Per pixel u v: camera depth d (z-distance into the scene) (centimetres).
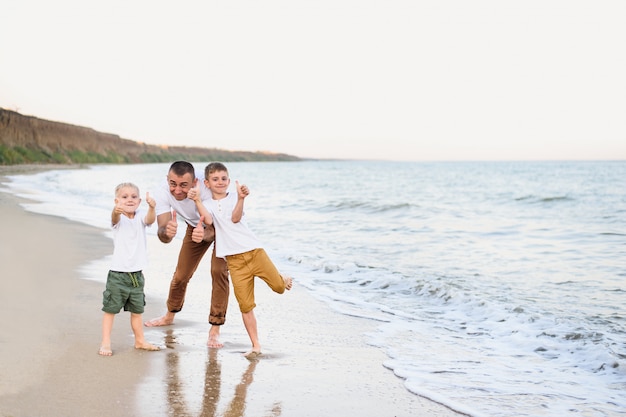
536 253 1015
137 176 4050
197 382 386
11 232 1009
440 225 1470
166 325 534
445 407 360
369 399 369
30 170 4206
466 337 530
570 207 2106
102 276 697
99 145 8031
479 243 1141
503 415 351
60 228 1102
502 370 439
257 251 467
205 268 822
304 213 1783
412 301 671
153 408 338
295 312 600
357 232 1316
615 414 357
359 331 536
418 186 3838
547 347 494
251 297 464
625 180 4703
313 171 7362
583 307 634
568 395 389
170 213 507
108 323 441
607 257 972
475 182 4466
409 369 432
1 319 502
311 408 351
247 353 455
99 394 354
